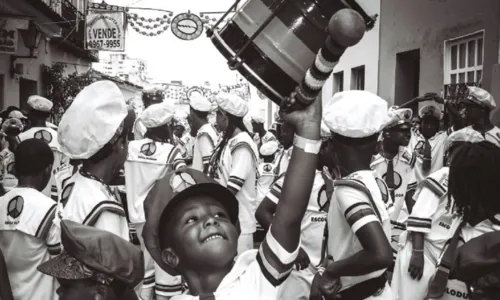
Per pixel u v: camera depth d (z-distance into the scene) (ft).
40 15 58.18
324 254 12.10
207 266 6.91
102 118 10.53
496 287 8.63
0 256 10.85
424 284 15.26
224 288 6.84
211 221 6.98
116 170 11.24
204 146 25.27
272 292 6.78
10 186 25.02
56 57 76.43
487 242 8.70
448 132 26.09
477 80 31.42
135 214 20.27
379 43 44.50
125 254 7.62
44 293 12.66
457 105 30.68
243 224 20.62
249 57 7.11
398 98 41.86
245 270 7.00
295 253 6.86
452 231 11.82
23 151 13.02
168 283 19.08
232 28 7.25
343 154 11.20
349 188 10.67
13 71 55.21
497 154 10.91
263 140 48.39
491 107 23.34
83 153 10.63
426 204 15.05
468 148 11.12
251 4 7.15
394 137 19.66
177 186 8.73
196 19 62.39
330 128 11.15
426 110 26.27
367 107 10.82
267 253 6.79
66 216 10.83
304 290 15.40
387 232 11.10
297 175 6.81
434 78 35.96
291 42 6.98
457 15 33.19
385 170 20.12
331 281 10.68
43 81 67.10
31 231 12.48
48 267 7.68
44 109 26.94
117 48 62.54
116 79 115.03
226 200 7.33
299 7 7.00
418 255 15.12
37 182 13.25
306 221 15.97
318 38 6.95
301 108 6.86
